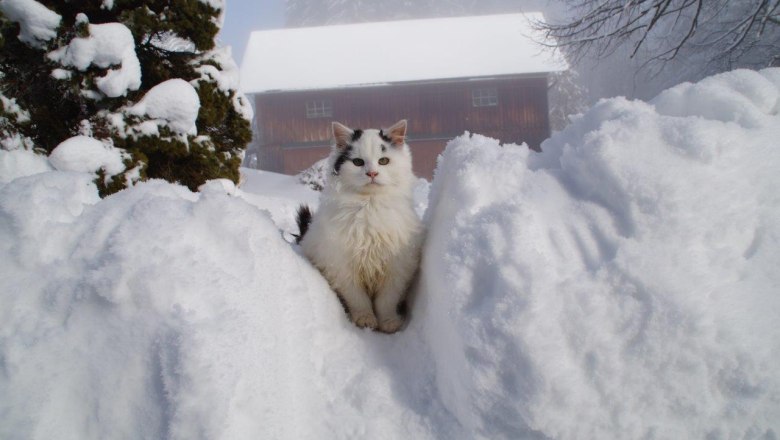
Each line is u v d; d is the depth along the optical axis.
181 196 2.49
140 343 1.75
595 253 2.05
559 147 2.70
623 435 1.74
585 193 2.29
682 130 2.16
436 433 1.96
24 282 1.88
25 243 1.95
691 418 1.75
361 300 3.02
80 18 6.30
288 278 2.34
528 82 27.55
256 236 2.29
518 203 2.20
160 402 1.64
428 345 2.36
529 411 1.75
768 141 2.16
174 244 1.98
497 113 27.70
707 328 1.77
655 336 1.80
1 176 5.89
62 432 1.64
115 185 6.55
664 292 1.84
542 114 27.70
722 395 1.76
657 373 1.78
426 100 27.66
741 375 1.74
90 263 1.91
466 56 28.33
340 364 2.28
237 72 8.97
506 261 2.01
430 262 2.62
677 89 2.57
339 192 3.14
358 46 29.83
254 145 32.69
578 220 2.17
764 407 1.72
